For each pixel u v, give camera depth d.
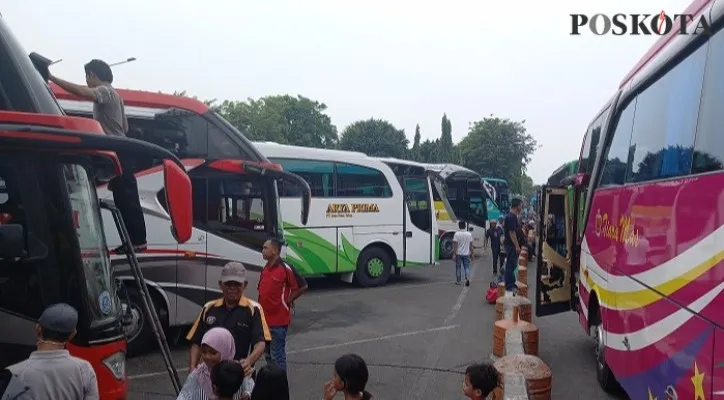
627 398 6.65
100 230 4.70
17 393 3.24
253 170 9.37
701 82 3.93
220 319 4.67
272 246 6.38
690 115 4.07
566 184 11.12
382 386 6.94
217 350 3.96
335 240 14.52
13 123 3.95
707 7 3.92
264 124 70.44
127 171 5.07
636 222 5.24
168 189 3.94
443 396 6.59
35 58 5.48
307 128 80.19
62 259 4.16
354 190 14.95
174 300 8.70
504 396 4.89
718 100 3.58
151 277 8.52
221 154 9.38
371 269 15.23
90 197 4.62
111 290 4.61
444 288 15.12
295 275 6.41
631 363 5.24
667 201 4.33
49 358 3.38
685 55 4.32
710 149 3.60
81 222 4.40
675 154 4.28
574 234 9.24
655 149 4.86
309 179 14.23
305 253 14.03
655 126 4.96
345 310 11.91
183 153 9.12
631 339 5.25
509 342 7.46
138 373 7.53
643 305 4.86
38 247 4.14
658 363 4.41
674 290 4.07
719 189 3.37
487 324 10.58
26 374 3.31
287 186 13.91
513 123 60.84
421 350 8.69
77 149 3.95
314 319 10.97
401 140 78.81
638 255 5.09
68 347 4.10
